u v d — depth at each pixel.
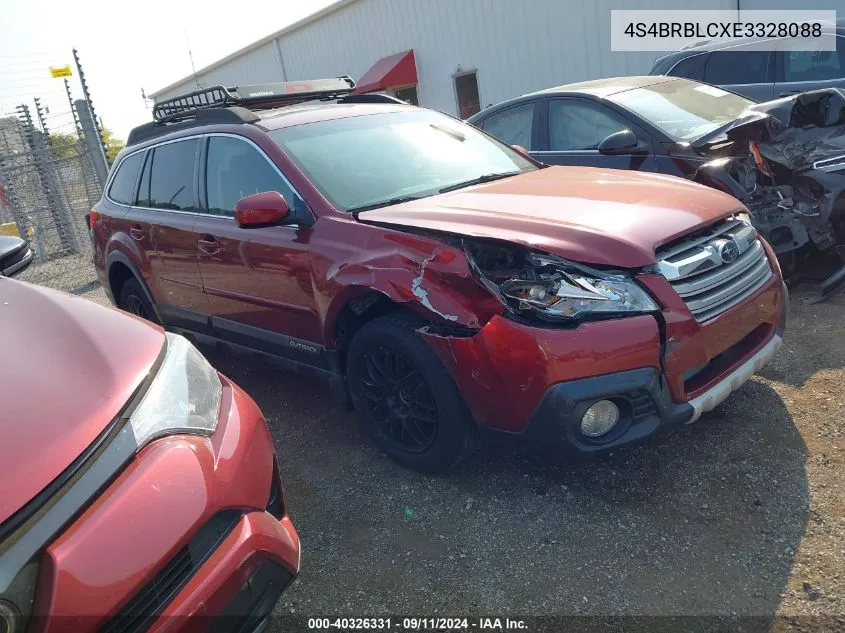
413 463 3.17
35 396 1.88
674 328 2.62
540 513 2.82
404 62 15.90
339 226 3.22
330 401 4.19
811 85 6.43
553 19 12.66
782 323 3.21
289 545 2.07
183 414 2.01
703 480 2.88
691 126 5.18
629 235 2.69
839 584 2.25
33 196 11.93
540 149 5.95
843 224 4.52
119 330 2.27
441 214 3.03
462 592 2.46
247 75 23.28
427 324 2.91
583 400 2.52
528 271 2.69
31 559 1.53
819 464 2.87
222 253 3.85
